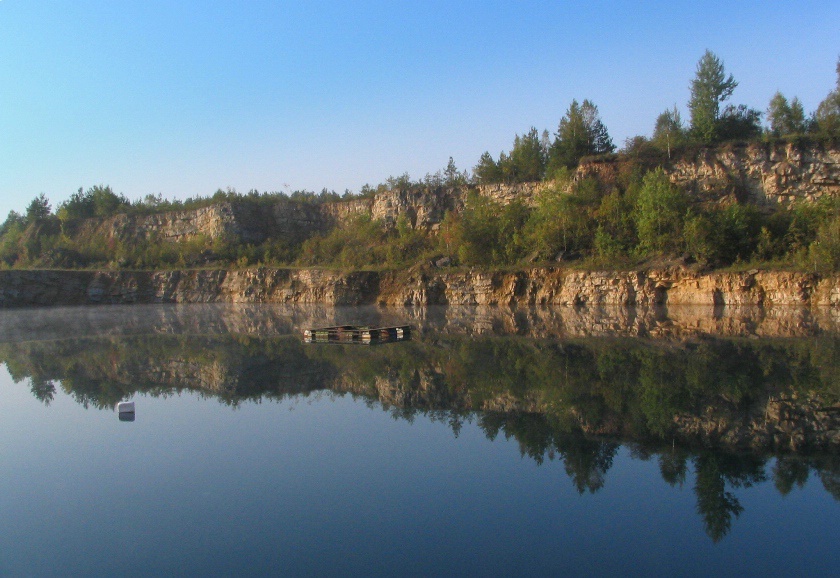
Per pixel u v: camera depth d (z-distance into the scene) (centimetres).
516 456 1557
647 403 2016
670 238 6203
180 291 9794
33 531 1208
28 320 6694
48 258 11206
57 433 1922
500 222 8050
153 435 1875
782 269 5297
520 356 3152
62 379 2898
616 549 1066
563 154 8962
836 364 2541
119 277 9919
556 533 1134
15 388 2698
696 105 7762
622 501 1261
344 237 10369
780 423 1739
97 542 1153
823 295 4962
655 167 7188
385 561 1042
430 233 9544
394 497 1326
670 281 5884
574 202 7225
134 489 1423
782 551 1042
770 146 6619
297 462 1577
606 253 6656
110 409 2244
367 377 2728
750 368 2517
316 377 2775
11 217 14262
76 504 1343
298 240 11288
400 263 8594
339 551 1087
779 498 1247
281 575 1005
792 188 6494
